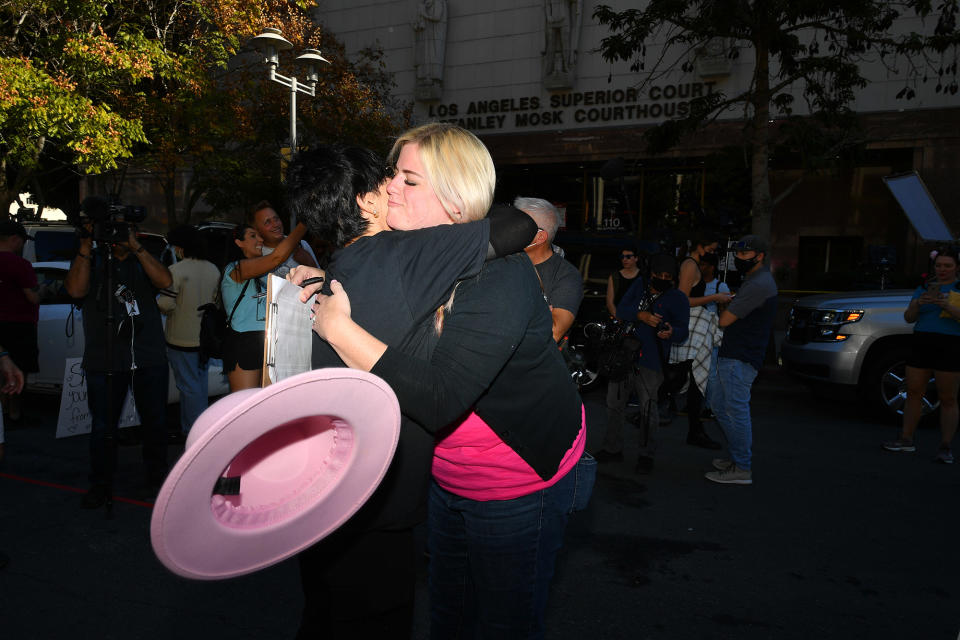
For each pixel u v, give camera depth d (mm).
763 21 8898
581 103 18109
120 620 2713
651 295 4695
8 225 5270
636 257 6086
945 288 5059
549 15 17922
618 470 4859
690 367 5164
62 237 8297
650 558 3412
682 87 16953
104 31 12297
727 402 4516
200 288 4648
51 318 5691
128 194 21953
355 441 1116
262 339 3801
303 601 2910
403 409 1217
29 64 10492
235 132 14570
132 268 3932
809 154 9633
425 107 19969
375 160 1450
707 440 5508
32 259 7988
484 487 1472
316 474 1148
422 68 19562
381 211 1461
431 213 1427
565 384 1480
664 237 5918
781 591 3082
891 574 3264
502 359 1259
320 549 1417
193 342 4645
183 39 14648
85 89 11758
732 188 12648
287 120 15289
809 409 7141
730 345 4461
